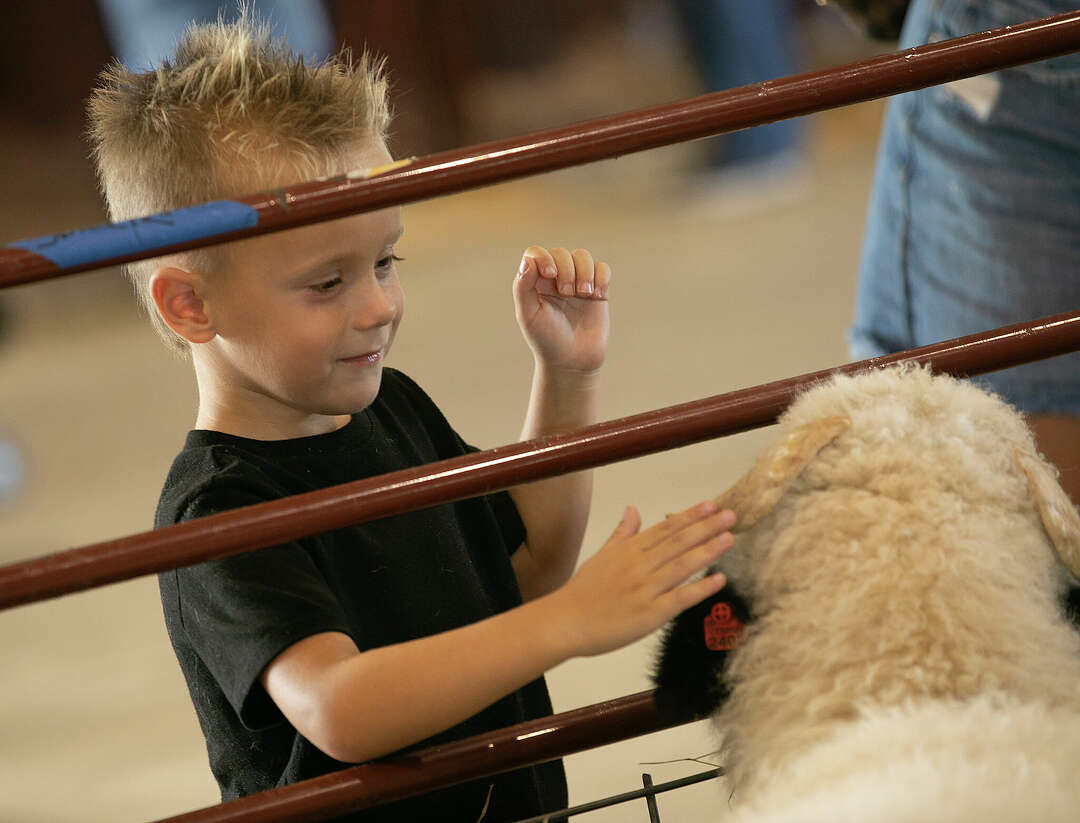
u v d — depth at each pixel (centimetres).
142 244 220
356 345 270
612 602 221
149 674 653
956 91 384
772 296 1093
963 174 387
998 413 238
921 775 200
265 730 267
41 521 881
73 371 1241
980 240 388
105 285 1449
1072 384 378
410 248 1486
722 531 222
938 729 208
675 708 236
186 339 272
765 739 222
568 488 319
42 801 552
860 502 224
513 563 326
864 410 232
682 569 219
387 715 226
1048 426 382
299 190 223
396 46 1767
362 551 277
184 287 269
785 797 208
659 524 225
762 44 1313
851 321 998
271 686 239
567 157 229
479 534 307
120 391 1153
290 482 274
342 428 291
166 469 945
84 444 1029
